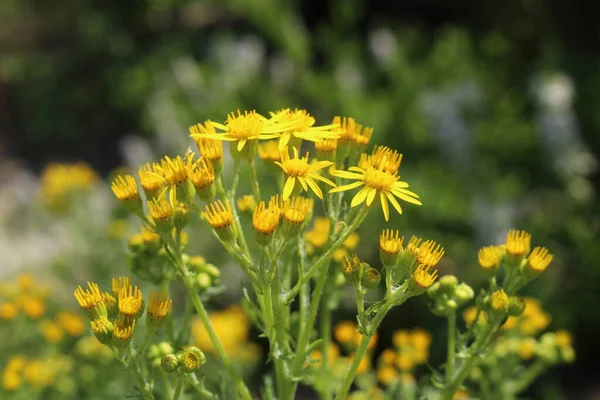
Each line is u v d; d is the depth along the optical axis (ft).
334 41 4.27
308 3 5.51
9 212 4.27
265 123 1.41
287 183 1.37
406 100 3.59
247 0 4.45
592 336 3.10
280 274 1.45
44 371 1.91
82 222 2.98
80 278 2.99
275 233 1.39
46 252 3.77
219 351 1.43
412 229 3.07
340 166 1.45
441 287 1.49
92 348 1.97
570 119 3.47
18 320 2.05
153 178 1.40
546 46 4.08
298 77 4.18
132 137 4.87
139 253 1.52
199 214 1.40
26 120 5.33
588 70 4.00
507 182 3.29
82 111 5.33
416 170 3.29
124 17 5.47
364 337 1.39
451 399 1.47
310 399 2.72
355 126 1.45
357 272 1.37
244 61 4.33
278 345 1.43
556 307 2.97
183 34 5.24
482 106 3.54
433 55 3.92
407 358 1.72
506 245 1.47
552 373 3.04
